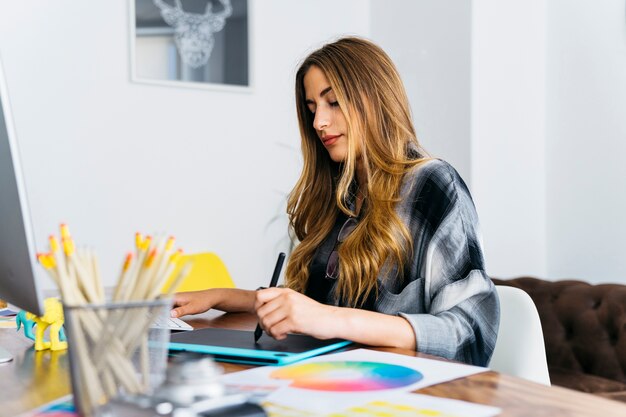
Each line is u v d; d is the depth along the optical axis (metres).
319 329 0.95
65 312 0.62
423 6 3.42
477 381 0.75
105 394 0.61
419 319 1.02
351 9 3.71
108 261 3.10
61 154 3.00
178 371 0.59
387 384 0.73
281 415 0.62
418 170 1.25
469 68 3.19
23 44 2.92
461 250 1.15
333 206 1.44
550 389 0.72
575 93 3.22
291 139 3.57
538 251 3.37
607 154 3.08
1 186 0.75
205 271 2.89
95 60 3.06
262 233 3.48
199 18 3.30
